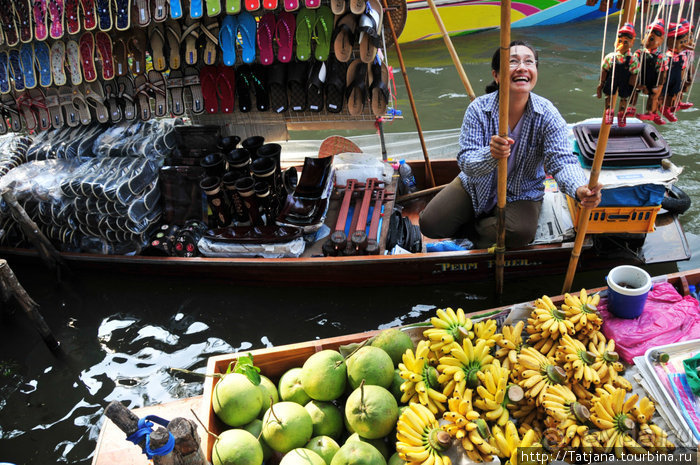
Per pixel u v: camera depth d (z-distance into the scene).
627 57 2.35
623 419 2.32
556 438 2.27
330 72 4.53
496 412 2.40
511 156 3.74
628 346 2.79
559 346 2.67
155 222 4.61
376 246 4.11
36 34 4.59
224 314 4.31
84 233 4.57
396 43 4.71
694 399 2.44
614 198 3.67
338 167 4.73
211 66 4.72
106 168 4.49
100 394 3.77
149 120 5.00
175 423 2.01
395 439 2.50
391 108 4.87
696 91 6.88
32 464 3.36
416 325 2.91
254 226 4.34
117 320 4.34
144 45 4.67
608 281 2.87
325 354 2.67
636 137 3.87
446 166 5.23
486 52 8.55
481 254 3.96
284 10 4.52
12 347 4.20
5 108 4.96
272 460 2.55
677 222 4.22
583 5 8.93
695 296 3.17
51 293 4.61
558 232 3.99
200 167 4.52
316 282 4.31
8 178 4.55
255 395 2.56
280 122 5.13
